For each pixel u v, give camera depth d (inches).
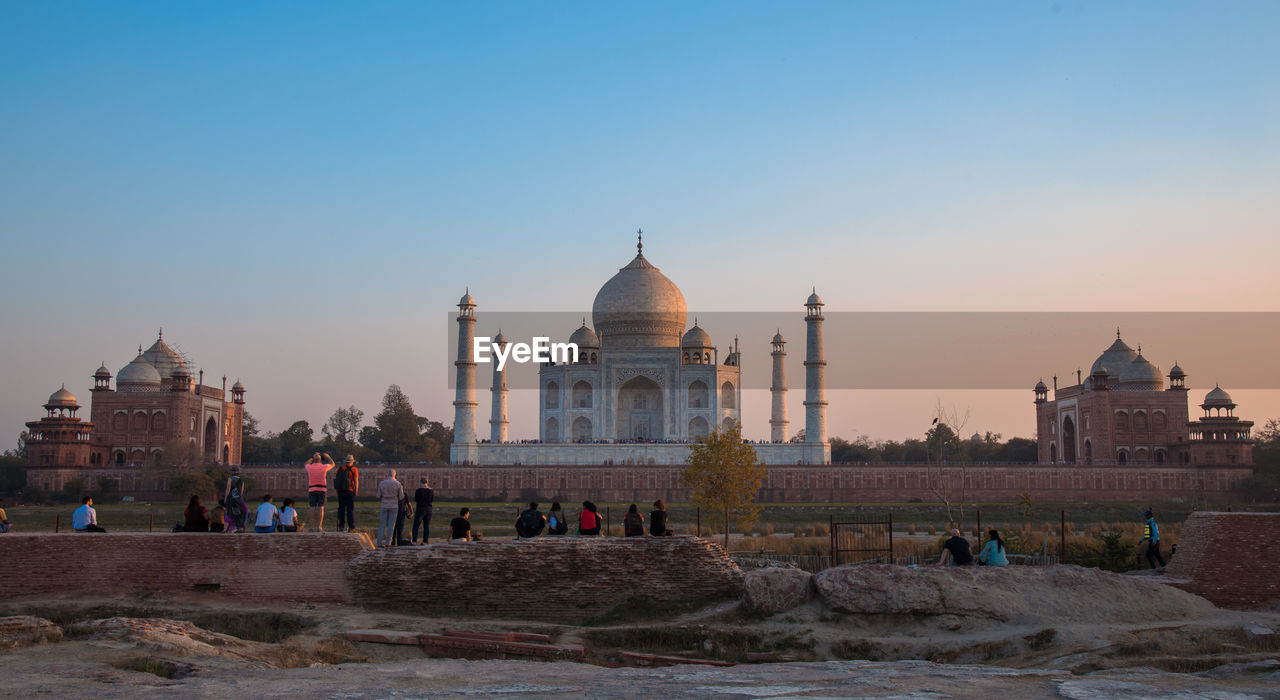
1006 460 6914.4
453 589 1309.1
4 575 1255.5
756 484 2896.2
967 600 1239.5
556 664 989.2
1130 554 1829.5
